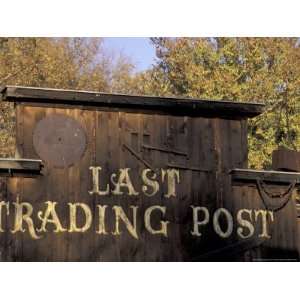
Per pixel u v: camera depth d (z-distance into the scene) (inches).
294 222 544.4
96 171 503.5
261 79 1025.5
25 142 493.0
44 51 1086.4
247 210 534.0
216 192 527.8
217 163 531.2
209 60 1047.6
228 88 1016.9
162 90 1048.8
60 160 497.0
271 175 539.2
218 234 523.5
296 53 1040.8
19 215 483.8
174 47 1059.3
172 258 509.4
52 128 498.6
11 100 497.0
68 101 502.9
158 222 510.9
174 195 517.3
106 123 510.3
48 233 487.2
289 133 1016.2
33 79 1069.1
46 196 490.6
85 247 492.7
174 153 521.7
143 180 512.1
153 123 520.4
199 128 530.3
